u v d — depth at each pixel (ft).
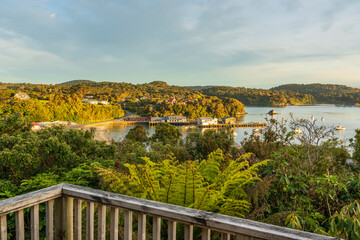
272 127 17.98
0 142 16.93
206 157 22.63
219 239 9.33
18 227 5.40
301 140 15.25
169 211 4.77
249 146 19.07
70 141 20.27
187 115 464.65
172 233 4.87
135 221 10.30
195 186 9.06
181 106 474.90
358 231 6.08
